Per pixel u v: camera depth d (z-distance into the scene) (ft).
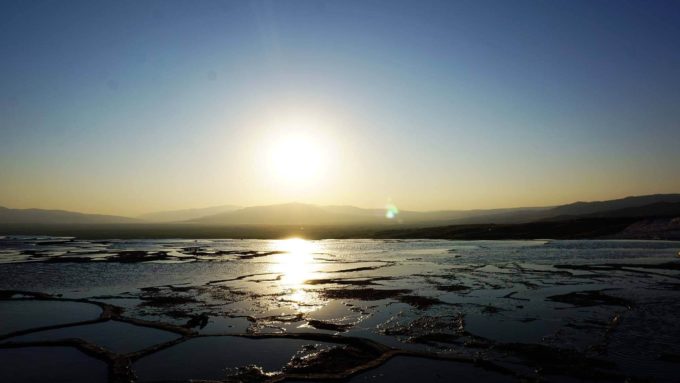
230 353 55.93
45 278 118.52
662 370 48.14
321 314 75.36
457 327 66.03
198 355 55.36
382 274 122.72
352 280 112.27
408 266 140.87
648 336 60.18
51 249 217.77
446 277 114.83
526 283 103.40
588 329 64.03
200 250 212.84
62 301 88.69
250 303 84.79
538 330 63.98
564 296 87.56
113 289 101.55
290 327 67.51
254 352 56.29
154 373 49.80
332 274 123.95
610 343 57.26
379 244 256.93
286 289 99.60
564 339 59.41
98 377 49.37
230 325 68.95
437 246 228.84
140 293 96.17
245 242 286.87
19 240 305.73
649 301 81.76
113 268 139.54
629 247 191.52
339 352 56.03
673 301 81.76
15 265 146.92
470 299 86.02
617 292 90.58
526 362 51.11
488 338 60.29
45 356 56.13
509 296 88.33
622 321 67.87
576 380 45.93
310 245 254.06
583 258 152.97
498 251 188.96
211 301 86.94
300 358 54.03
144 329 67.77
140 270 134.62
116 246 241.55
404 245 242.99
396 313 75.41
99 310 80.84
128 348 58.80
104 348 58.44
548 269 126.82
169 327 67.67
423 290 96.43
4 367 52.47
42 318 75.46
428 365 50.83
